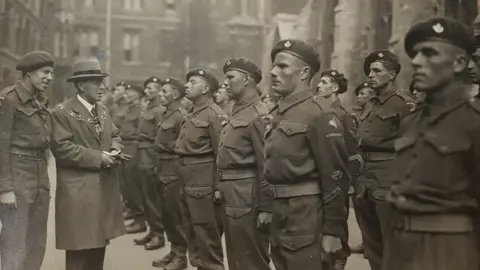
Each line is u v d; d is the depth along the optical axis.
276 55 3.04
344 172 2.80
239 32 18.33
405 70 7.42
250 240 3.69
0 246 3.93
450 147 2.11
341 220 2.79
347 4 10.44
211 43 19.36
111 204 4.13
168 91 5.61
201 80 4.47
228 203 3.72
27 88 3.88
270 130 3.06
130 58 21.78
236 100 3.90
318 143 2.79
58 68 19.70
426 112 2.25
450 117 2.16
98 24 21.67
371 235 4.25
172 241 5.37
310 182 2.88
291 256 2.88
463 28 2.18
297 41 3.01
